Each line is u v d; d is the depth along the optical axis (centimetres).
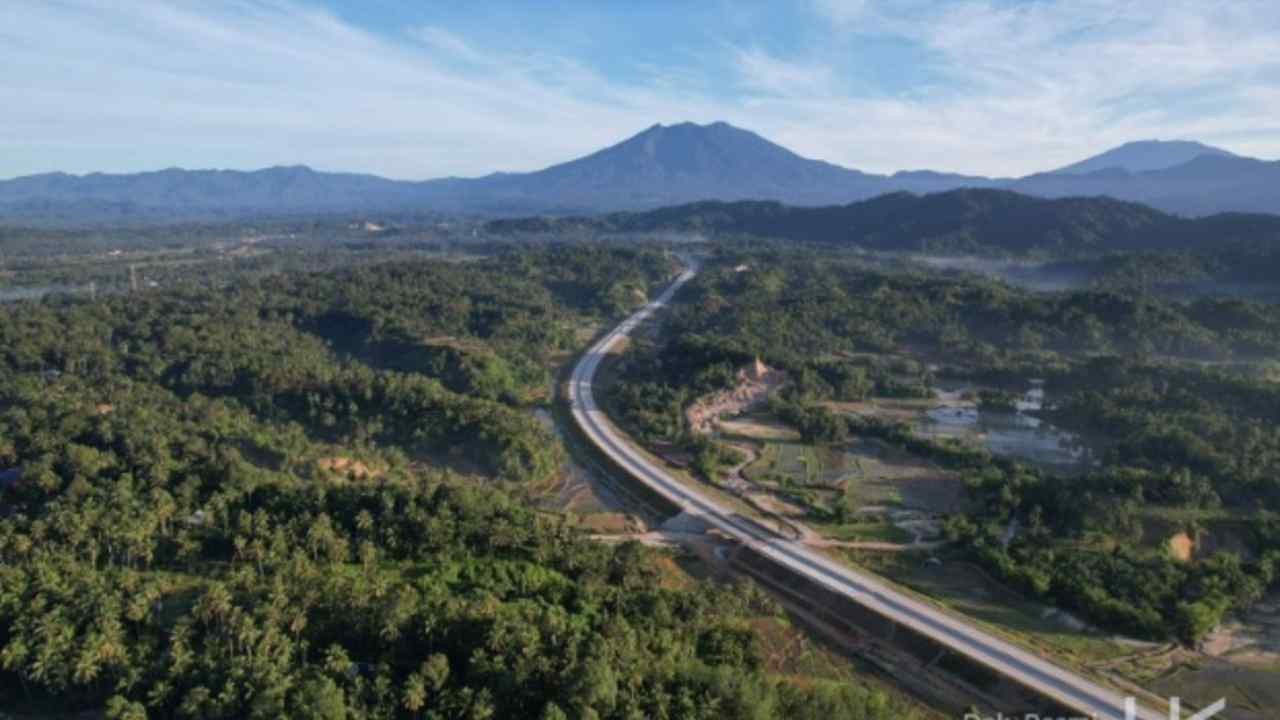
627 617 10550
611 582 11781
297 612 9519
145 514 11994
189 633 9356
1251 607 12056
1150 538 13625
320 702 7969
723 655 10212
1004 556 12950
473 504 12706
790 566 13250
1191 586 12081
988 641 11044
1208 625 11150
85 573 10669
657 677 9050
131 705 8325
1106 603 11556
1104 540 13625
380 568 11550
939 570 13350
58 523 11525
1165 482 14600
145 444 14388
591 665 8475
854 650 11312
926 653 11012
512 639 9119
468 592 10906
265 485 13225
